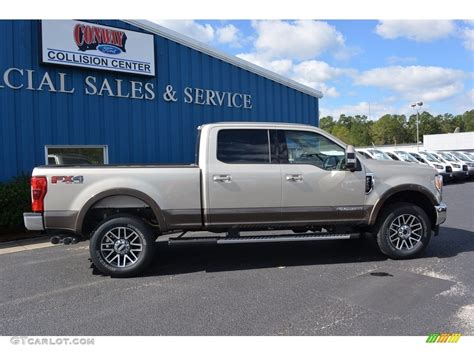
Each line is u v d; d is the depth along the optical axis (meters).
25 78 9.39
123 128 10.92
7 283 5.42
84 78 10.25
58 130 9.88
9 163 9.23
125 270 5.55
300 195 5.90
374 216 6.09
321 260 6.29
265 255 6.66
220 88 12.86
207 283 5.28
